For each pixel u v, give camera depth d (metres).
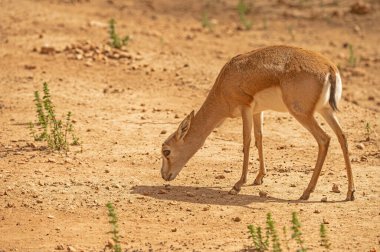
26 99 39.56
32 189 27.98
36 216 25.91
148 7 65.00
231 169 30.77
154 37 52.94
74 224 25.25
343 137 27.08
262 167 28.91
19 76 43.03
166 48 50.19
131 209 26.48
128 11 62.41
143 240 23.77
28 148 32.62
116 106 38.97
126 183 28.91
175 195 27.81
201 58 48.62
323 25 59.62
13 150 32.31
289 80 26.70
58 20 54.62
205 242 23.48
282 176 29.94
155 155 32.19
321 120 37.16
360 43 55.28
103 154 32.06
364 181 29.19
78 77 43.22
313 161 31.86
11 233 24.52
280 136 35.16
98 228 24.92
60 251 23.03
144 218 25.70
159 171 30.38
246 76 27.44
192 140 28.42
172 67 46.03
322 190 28.31
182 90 42.12
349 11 62.81
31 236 24.27
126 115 37.62
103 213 26.19
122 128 35.69
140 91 41.59
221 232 24.36
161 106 39.25
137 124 36.34
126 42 48.94
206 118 28.44
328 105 26.98
